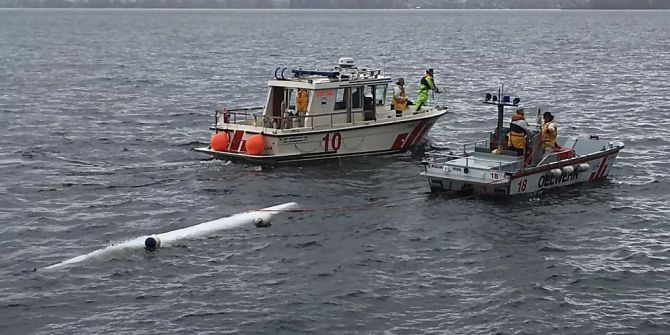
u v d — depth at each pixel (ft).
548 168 108.27
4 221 98.68
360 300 76.74
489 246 89.92
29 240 92.17
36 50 408.26
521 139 108.27
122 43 478.59
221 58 358.43
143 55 376.89
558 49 416.46
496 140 112.16
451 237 92.73
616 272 82.53
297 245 90.12
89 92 222.89
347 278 81.51
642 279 81.00
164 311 74.54
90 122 169.17
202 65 319.47
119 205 105.50
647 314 73.67
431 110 137.59
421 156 131.34
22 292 78.02
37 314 73.92
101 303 76.07
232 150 126.11
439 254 87.76
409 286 79.71
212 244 89.81
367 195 109.19
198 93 222.69
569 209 102.42
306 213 101.14
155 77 268.00
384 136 130.11
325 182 115.24
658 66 309.22
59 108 189.98
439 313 74.18
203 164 126.62
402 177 118.21
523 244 90.53
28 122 168.55
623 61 334.03
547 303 75.92
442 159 126.52
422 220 98.48
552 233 94.02
